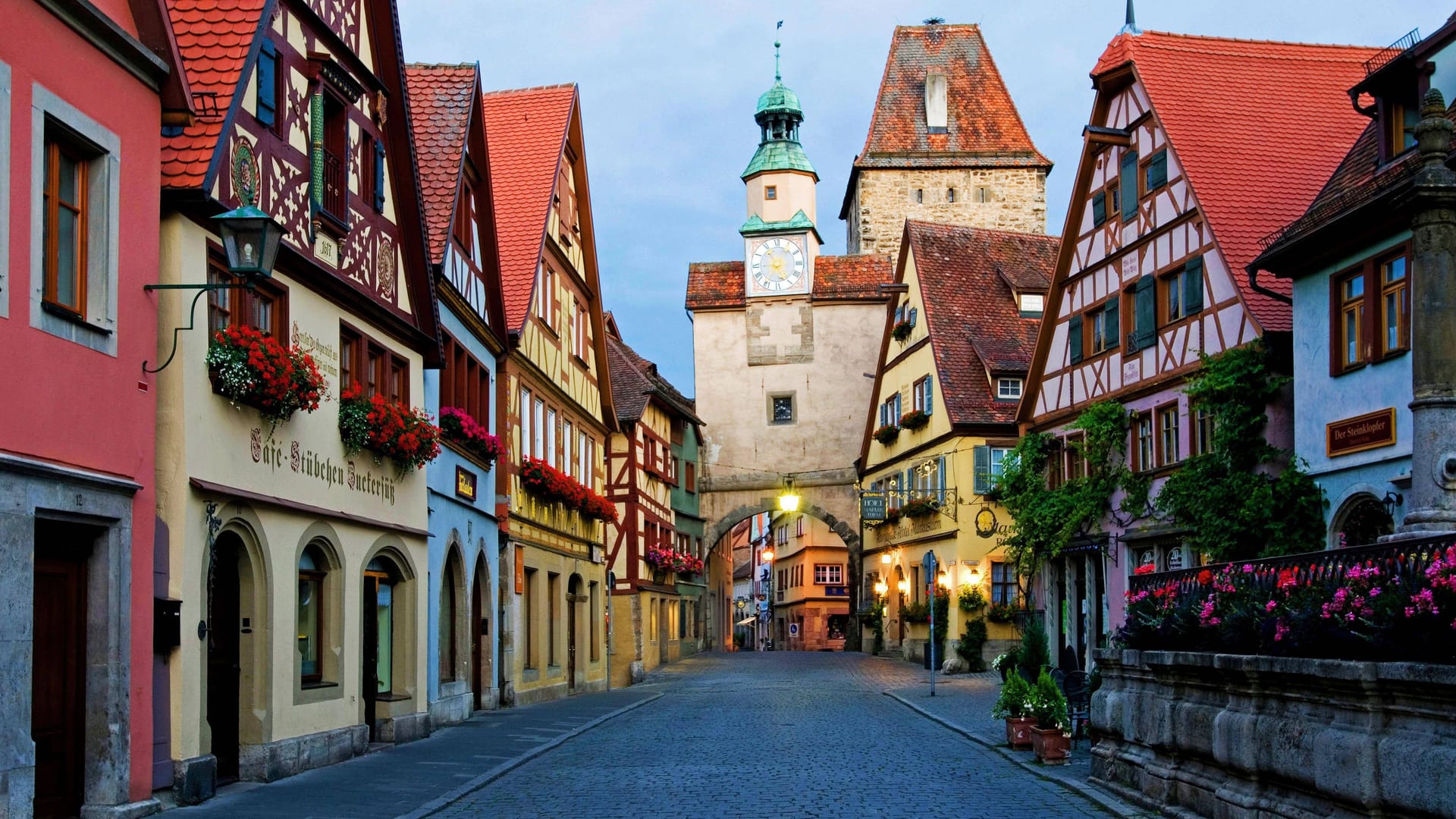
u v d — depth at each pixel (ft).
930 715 72.38
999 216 198.39
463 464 72.79
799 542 230.07
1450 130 34.73
